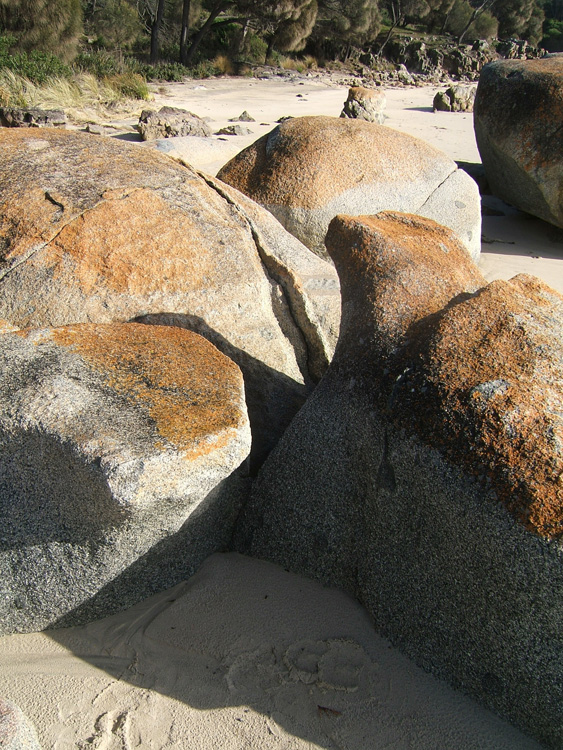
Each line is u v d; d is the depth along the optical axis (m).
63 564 2.11
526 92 6.84
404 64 29.95
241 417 2.06
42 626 2.21
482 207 8.00
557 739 1.81
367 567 2.20
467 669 1.94
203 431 1.97
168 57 24.77
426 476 1.92
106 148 3.23
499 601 1.80
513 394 1.87
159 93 18.33
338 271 2.68
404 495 2.01
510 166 7.11
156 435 1.93
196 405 2.09
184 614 2.22
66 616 2.19
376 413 2.12
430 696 1.96
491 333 2.07
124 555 2.10
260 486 2.48
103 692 1.98
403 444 1.99
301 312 3.13
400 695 1.96
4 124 11.60
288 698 1.96
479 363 1.98
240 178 4.79
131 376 2.20
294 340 3.18
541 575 1.69
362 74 27.02
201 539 2.36
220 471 1.96
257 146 4.94
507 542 1.73
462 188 5.11
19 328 2.67
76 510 1.99
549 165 6.72
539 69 6.94
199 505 2.16
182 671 2.05
